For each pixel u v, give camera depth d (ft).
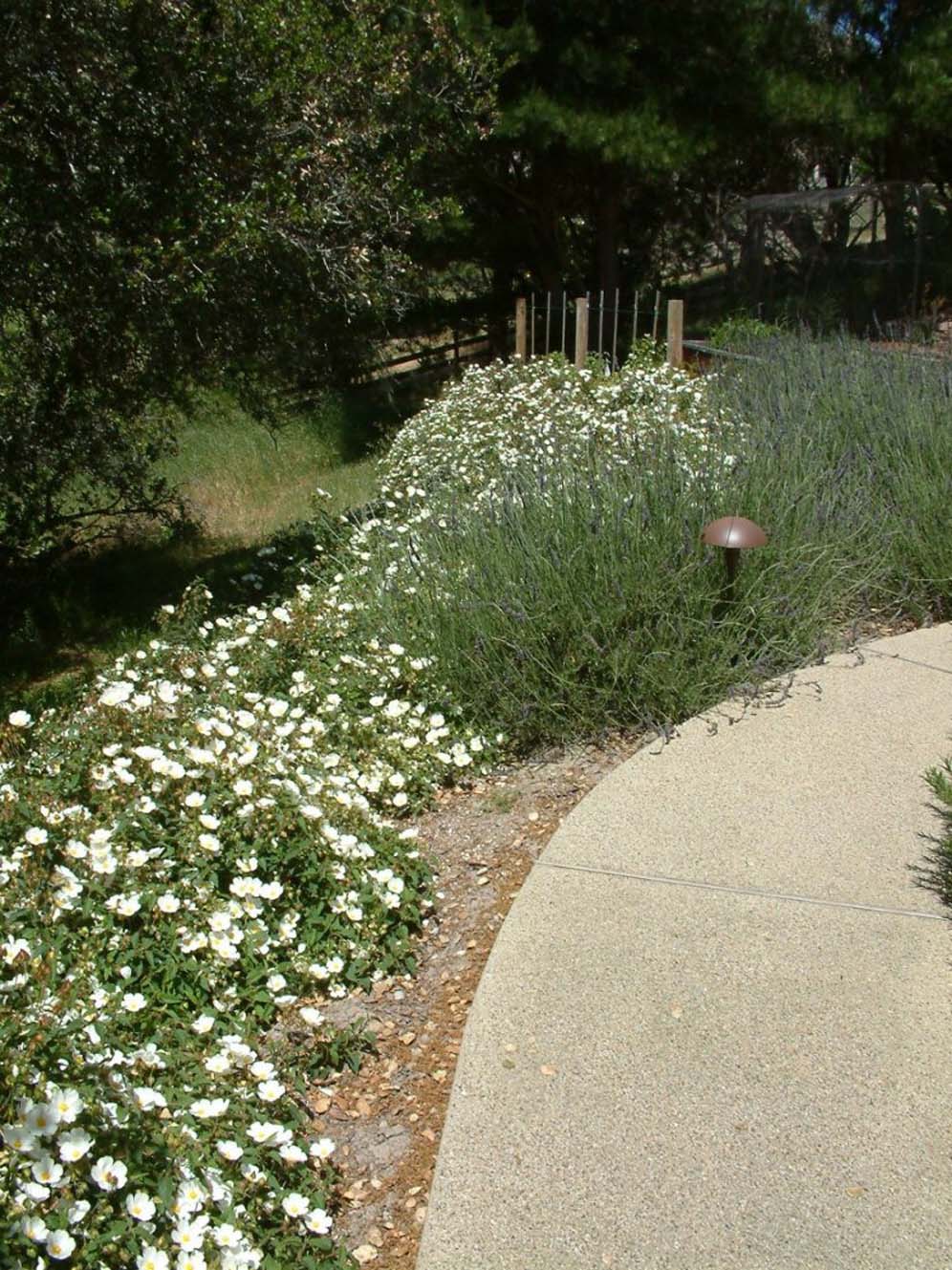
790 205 53.72
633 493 18.21
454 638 16.70
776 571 17.62
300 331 27.58
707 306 60.29
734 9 50.16
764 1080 9.20
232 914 10.52
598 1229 8.00
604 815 13.32
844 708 15.67
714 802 13.46
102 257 23.94
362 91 27.71
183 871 11.03
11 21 22.07
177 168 24.70
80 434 28.99
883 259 52.06
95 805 12.03
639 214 66.54
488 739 15.72
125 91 23.80
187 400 29.78
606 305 59.88
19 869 10.36
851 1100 8.95
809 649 17.42
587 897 11.74
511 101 50.34
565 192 60.39
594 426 25.86
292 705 16.29
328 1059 10.04
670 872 12.11
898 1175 8.25
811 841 12.53
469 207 58.49
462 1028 10.45
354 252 26.81
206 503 41.52
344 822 12.52
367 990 10.99
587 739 15.79
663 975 10.50
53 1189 7.30
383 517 25.39
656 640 16.26
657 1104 9.02
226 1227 7.48
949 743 14.52
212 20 24.90
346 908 11.25
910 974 10.34
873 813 13.01
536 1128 8.86
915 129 57.47
